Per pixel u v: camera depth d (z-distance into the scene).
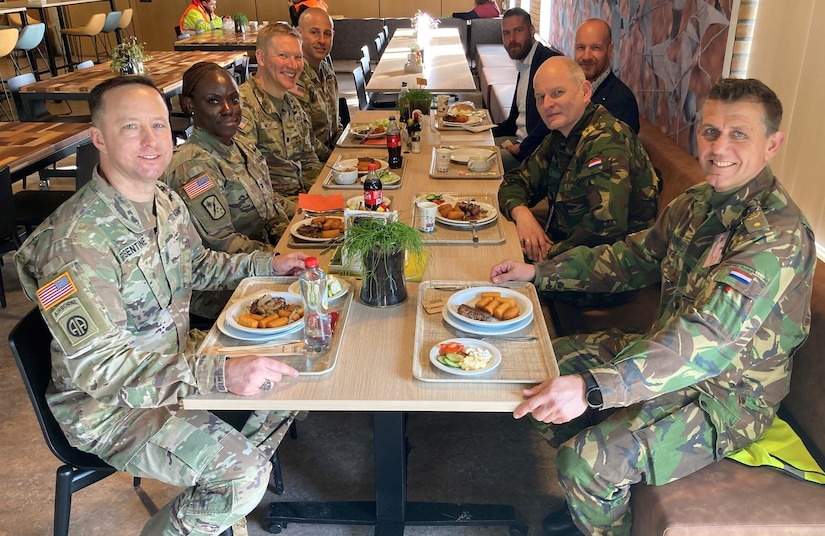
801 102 2.32
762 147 1.60
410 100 3.69
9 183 3.07
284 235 2.30
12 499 2.26
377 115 4.20
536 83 2.68
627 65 4.29
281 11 11.36
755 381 1.68
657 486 1.62
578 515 1.73
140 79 1.66
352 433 2.58
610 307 2.62
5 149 3.37
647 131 3.57
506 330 1.71
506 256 2.16
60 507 1.78
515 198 2.70
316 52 4.24
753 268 1.53
